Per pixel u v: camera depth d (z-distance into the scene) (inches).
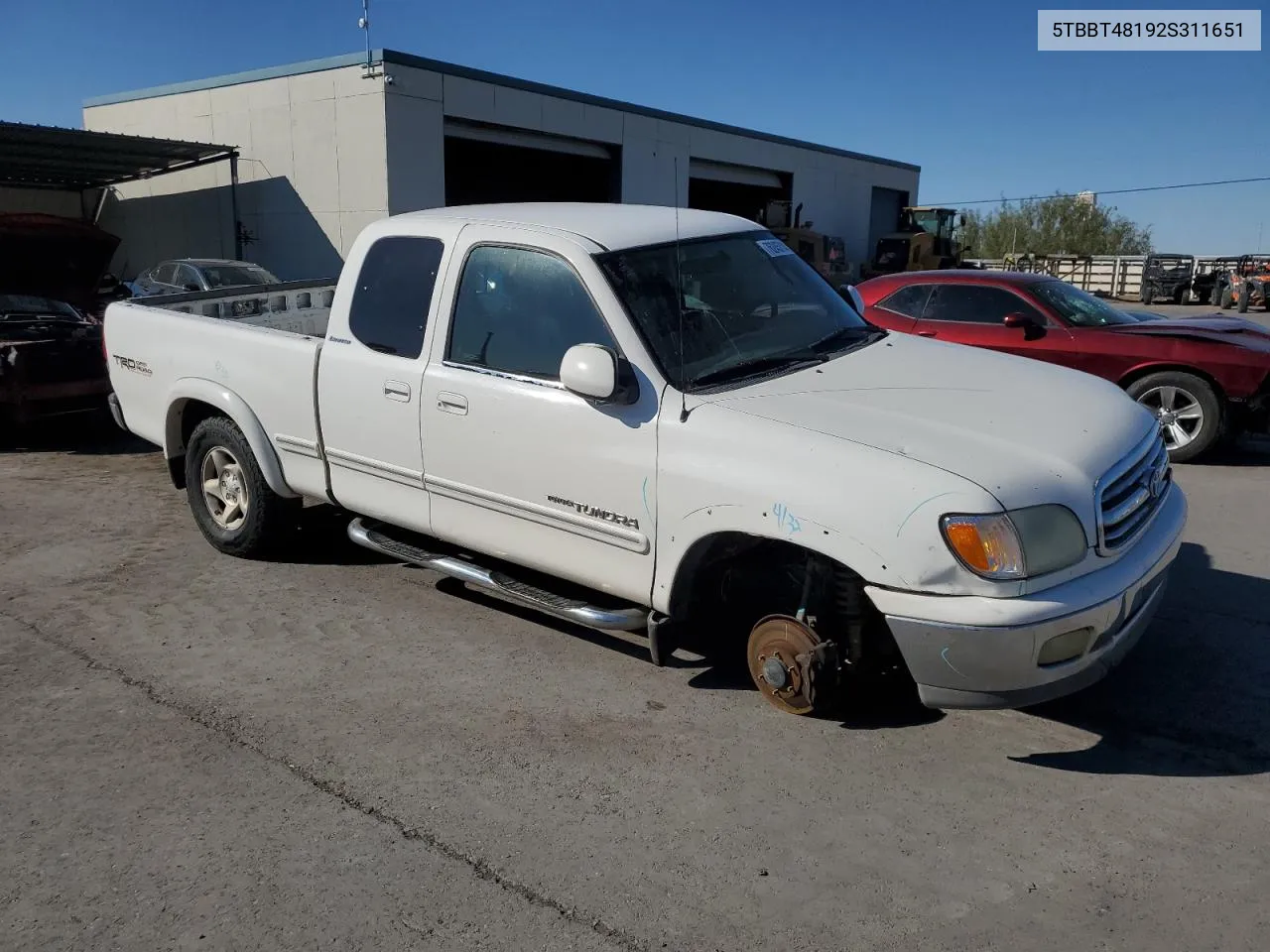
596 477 155.6
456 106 814.5
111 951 105.3
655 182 1056.2
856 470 131.6
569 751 145.6
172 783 137.3
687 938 106.5
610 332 155.1
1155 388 324.2
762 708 158.4
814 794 133.8
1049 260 1549.0
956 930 107.3
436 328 176.7
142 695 163.3
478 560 206.1
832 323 183.9
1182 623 188.9
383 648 181.6
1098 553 132.6
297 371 199.9
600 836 124.8
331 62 774.5
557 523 163.6
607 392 145.2
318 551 233.8
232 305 271.0
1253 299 1213.7
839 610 145.6
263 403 208.8
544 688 165.6
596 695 163.2
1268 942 105.1
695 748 146.3
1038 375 165.3
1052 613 125.3
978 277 351.3
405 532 219.3
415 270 182.7
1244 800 131.9
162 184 914.7
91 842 124.2
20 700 161.5
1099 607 129.1
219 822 128.3
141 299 255.0
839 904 111.7
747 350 164.1
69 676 170.1
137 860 120.6
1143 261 1454.2
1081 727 151.6
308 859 120.6
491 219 176.6
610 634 187.8
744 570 158.9
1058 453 134.9
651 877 116.7
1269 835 124.2
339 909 111.6
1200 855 120.2
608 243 162.9
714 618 170.1
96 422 368.2
